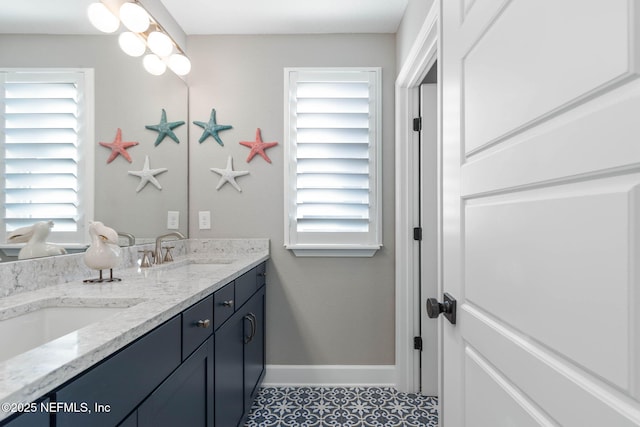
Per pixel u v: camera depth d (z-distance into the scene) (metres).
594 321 0.43
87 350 0.63
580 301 0.45
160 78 2.00
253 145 2.31
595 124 0.43
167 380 0.94
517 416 0.61
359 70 2.30
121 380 0.73
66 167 1.32
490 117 0.71
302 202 2.27
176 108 2.18
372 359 2.32
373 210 2.29
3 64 1.08
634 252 0.37
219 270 1.61
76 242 1.37
